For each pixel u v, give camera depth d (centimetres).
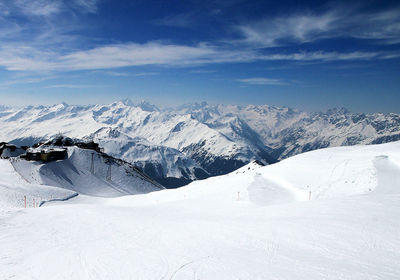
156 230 2739
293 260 1741
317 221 2489
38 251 2159
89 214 3747
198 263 1775
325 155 7206
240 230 2525
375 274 1498
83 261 1908
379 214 2480
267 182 5903
